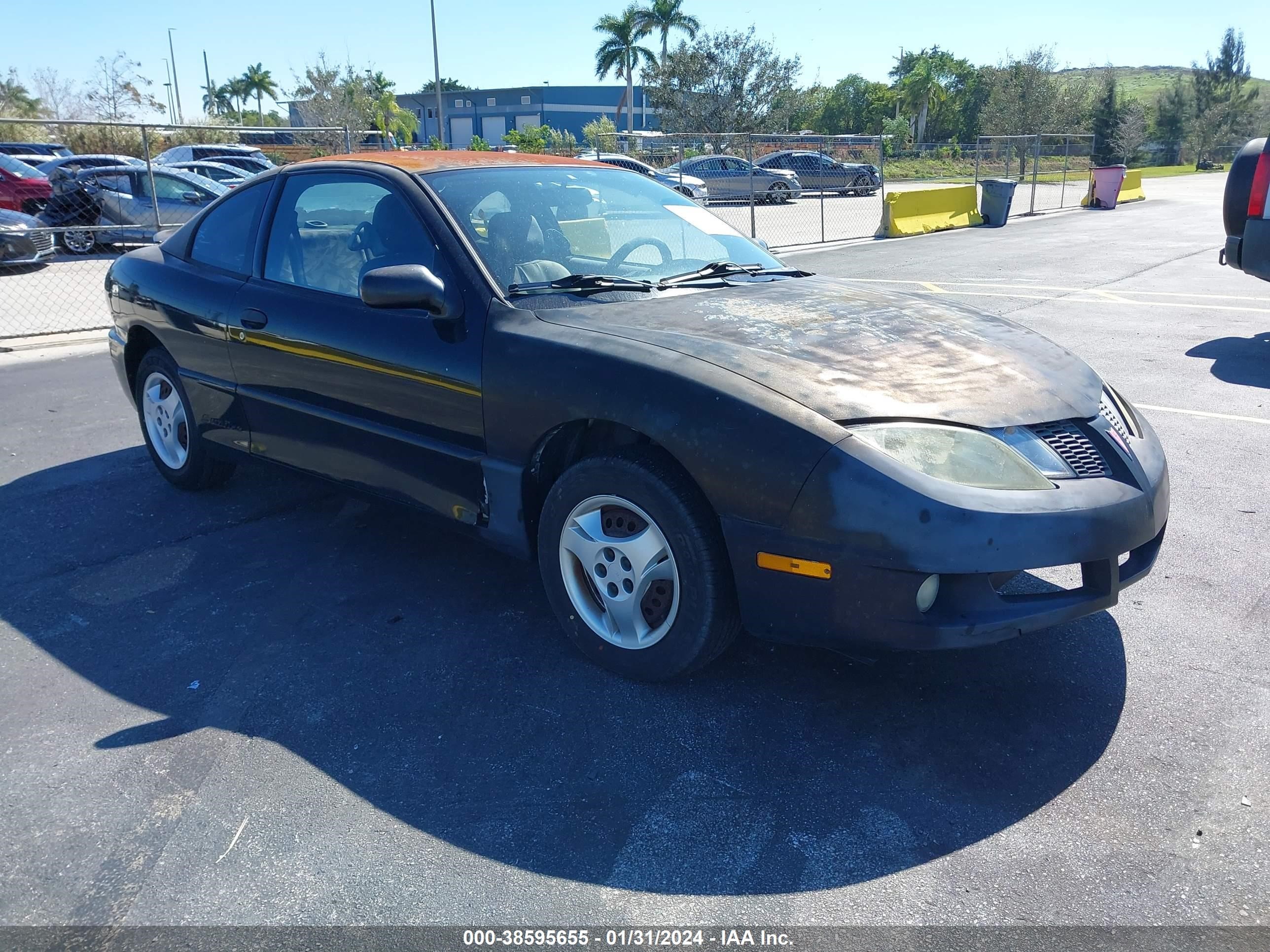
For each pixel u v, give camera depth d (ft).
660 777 8.76
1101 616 11.65
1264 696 9.87
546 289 11.12
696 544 9.28
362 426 12.10
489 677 10.52
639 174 14.44
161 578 13.14
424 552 13.93
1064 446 9.36
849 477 8.46
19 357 28.99
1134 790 8.46
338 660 10.95
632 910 7.21
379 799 8.53
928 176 109.60
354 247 12.34
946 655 10.77
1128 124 184.75
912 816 8.18
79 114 109.40
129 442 19.61
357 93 122.01
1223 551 13.38
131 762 9.11
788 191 83.20
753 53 132.98
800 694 10.05
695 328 10.20
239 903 7.32
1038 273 42.45
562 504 10.27
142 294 15.38
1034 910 7.13
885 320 10.87
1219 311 31.76
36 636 11.61
